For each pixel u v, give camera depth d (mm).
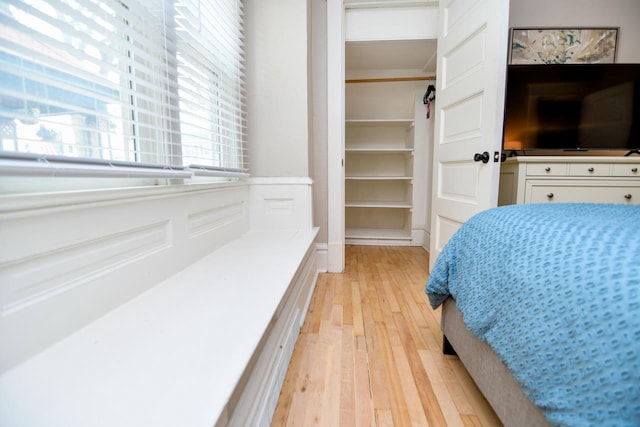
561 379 584
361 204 3510
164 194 1064
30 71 591
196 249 1313
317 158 2461
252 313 836
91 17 823
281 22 1952
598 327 534
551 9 2373
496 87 1547
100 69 849
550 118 2213
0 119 589
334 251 2537
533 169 2090
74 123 770
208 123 1486
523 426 754
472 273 1011
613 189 2062
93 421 465
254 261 1329
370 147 3771
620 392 479
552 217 846
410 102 3604
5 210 561
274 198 2045
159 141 1056
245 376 721
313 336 1511
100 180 853
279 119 2012
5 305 569
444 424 971
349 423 973
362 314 1759
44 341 643
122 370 585
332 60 2361
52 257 661
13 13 619
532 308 683
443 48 2105
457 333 1183
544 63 2330
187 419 472
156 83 1091
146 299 924
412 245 3486
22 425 455
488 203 1618
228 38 1670
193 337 710
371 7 2482
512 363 732
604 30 2361
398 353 1364
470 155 1785
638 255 562
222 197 1595
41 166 585
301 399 1076
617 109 2182
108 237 819
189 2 1229
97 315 786
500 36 1515
